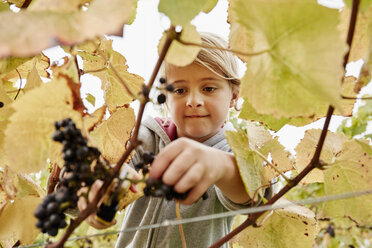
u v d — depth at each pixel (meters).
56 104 0.53
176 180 0.58
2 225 0.79
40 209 0.50
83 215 0.49
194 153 0.62
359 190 0.75
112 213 0.56
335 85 0.43
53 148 0.56
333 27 0.44
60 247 0.48
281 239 0.86
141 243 1.33
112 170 0.51
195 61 1.23
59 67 0.78
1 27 0.34
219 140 1.41
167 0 0.52
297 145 0.87
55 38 0.35
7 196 0.78
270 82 0.54
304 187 2.58
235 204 0.95
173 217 1.32
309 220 0.83
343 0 0.55
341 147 0.82
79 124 0.56
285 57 0.49
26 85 0.79
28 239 0.80
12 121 0.52
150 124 1.53
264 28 0.49
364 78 0.55
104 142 0.89
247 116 0.78
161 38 0.72
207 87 1.27
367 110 2.47
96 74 0.96
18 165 0.53
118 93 0.93
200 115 1.26
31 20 0.35
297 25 0.46
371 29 0.63
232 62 1.40
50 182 0.87
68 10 0.39
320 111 0.74
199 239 1.29
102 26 0.37
